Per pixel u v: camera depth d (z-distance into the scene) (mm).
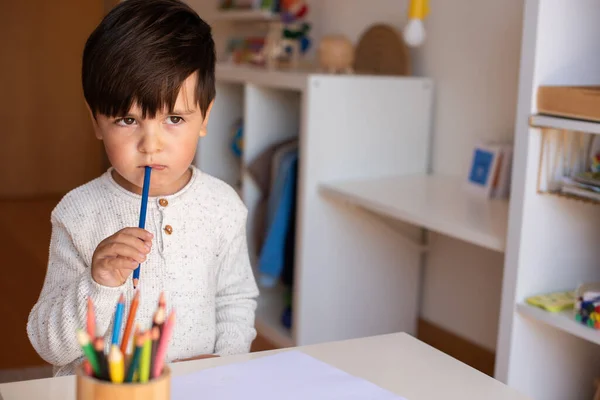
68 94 4781
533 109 1416
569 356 1578
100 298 815
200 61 933
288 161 2236
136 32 895
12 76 4668
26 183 4785
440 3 2246
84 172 4895
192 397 690
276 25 2686
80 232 1005
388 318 2322
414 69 2367
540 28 1385
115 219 1015
